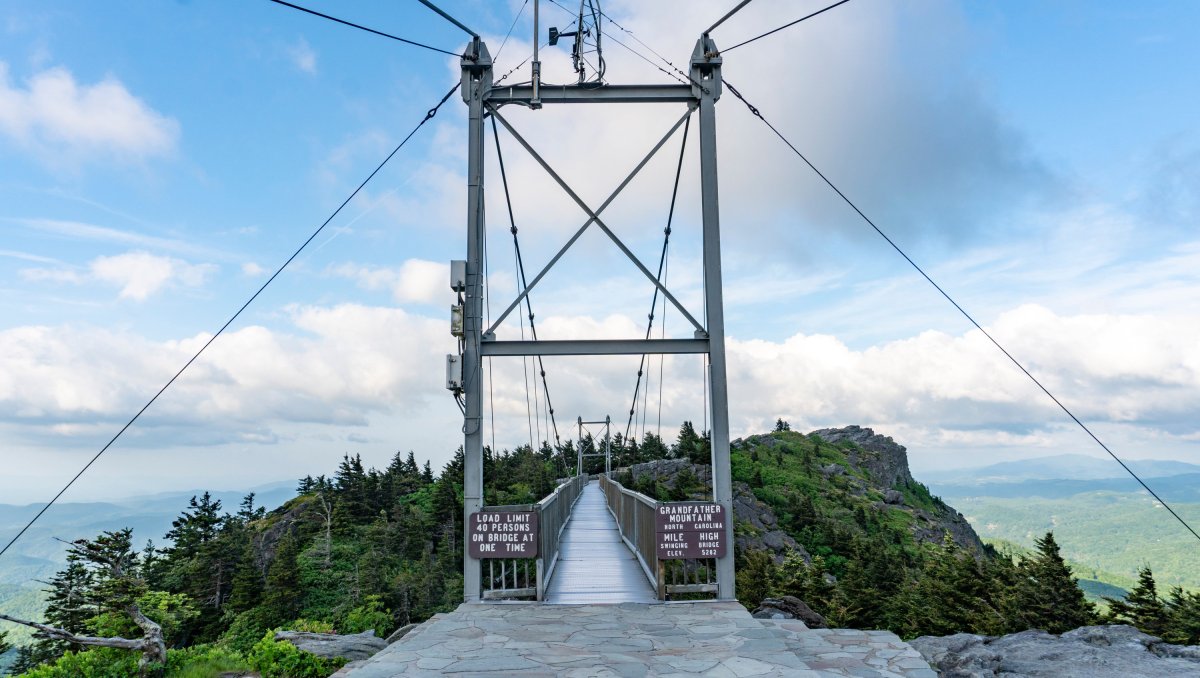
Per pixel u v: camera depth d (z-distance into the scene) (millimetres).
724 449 9531
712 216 9930
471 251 9867
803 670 5918
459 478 73125
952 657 8055
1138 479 8656
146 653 10922
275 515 78375
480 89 10023
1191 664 7262
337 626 47344
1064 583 37719
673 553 9281
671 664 6086
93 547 15250
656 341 9781
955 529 105312
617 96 10117
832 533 73688
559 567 12266
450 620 7992
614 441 86562
